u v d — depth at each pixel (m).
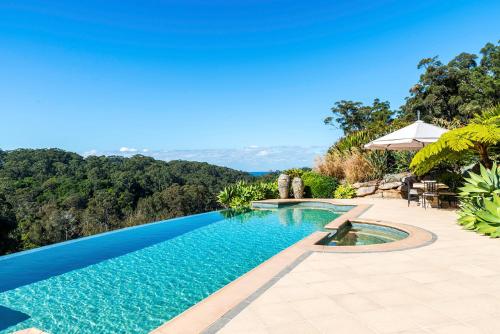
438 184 11.54
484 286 3.88
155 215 64.25
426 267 4.68
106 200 61.38
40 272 6.38
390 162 16.06
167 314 4.43
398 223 8.20
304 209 14.32
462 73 40.16
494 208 6.46
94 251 7.94
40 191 61.53
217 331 2.94
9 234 40.56
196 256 7.28
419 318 3.11
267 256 7.16
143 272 6.25
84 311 4.56
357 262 5.02
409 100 46.72
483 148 9.46
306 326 3.00
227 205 16.23
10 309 4.67
